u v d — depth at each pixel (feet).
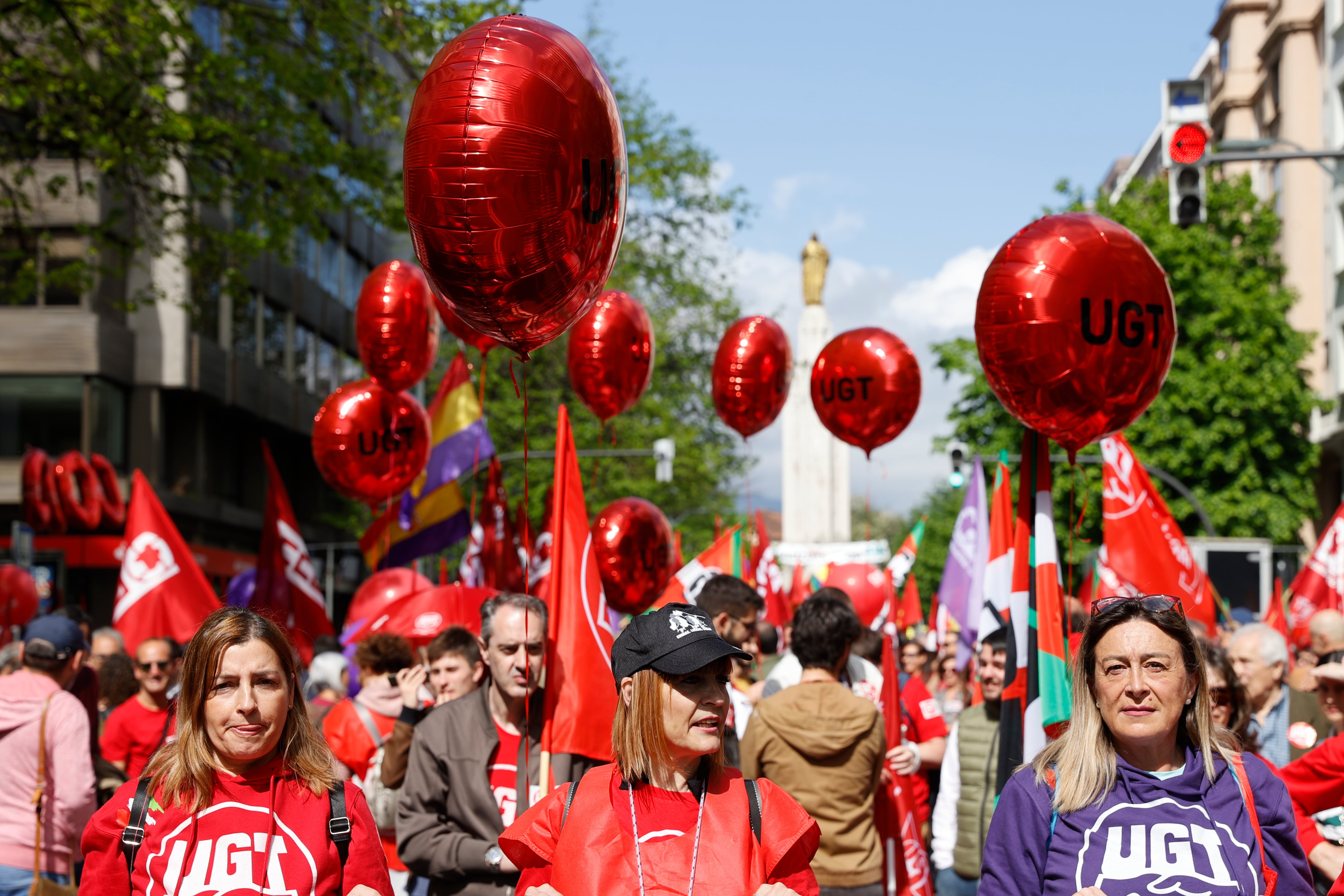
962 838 21.40
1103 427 16.43
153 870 11.14
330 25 51.67
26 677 19.01
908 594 41.27
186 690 11.44
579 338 26.00
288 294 126.11
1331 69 119.96
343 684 27.78
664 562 26.81
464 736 16.06
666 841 10.76
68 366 98.48
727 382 28.04
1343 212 118.21
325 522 141.90
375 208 55.26
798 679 21.54
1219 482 104.73
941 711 31.96
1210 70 158.30
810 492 118.42
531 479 100.17
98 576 102.27
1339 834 16.15
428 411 34.91
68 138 50.70
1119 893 10.90
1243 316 103.45
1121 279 15.74
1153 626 11.23
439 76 13.24
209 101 53.36
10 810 18.43
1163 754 11.39
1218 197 108.88
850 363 26.45
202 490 112.78
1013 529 20.42
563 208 13.20
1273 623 35.91
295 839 11.34
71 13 49.75
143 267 56.29
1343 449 122.31
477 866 15.39
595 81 13.44
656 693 10.83
